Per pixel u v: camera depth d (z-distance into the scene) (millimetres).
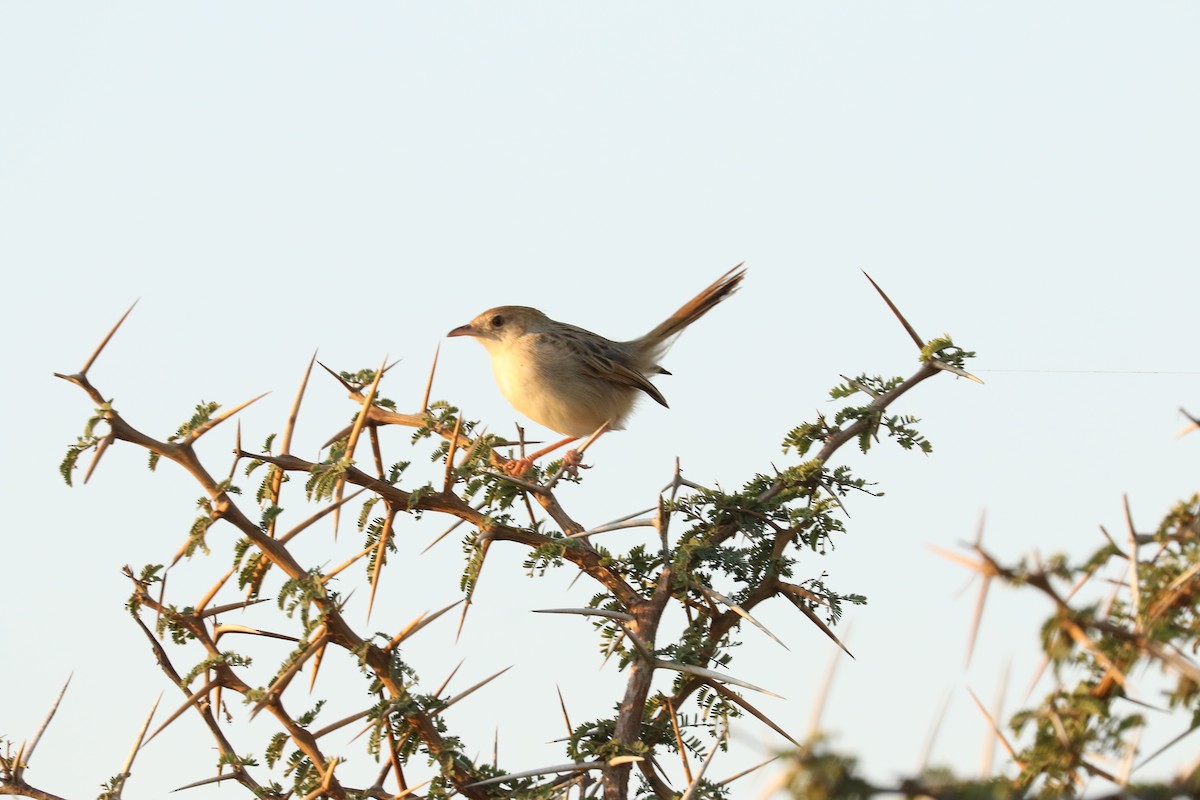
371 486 8750
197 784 8023
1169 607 5242
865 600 8773
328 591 8289
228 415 8453
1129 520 5227
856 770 3520
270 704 8086
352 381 9961
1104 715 5031
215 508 8289
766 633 7914
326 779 7863
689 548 8508
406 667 8102
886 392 9297
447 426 9438
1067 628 4617
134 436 8242
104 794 7949
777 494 9094
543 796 7469
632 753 7508
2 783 7906
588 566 8695
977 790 3605
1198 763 4074
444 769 7863
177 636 8492
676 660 8070
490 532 8594
